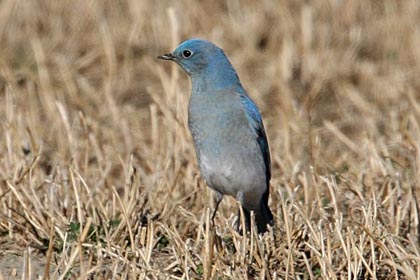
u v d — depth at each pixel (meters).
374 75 26.77
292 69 27.45
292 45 28.02
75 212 17.33
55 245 16.31
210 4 30.05
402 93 25.53
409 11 29.41
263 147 17.23
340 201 18.22
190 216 17.12
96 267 14.53
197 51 17.14
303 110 25.22
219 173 17.02
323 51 27.89
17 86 26.14
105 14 30.05
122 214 16.59
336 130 21.83
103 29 28.20
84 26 29.44
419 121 22.44
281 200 16.80
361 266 15.08
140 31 28.72
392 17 29.27
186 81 26.75
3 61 27.12
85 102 25.22
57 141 22.11
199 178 19.02
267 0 29.62
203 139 17.03
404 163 20.28
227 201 18.47
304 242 15.55
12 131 20.30
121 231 16.22
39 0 29.83
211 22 29.25
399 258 14.65
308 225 15.37
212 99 16.95
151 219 16.64
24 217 16.95
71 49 28.50
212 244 14.81
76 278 14.61
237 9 29.70
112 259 15.34
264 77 27.09
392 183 18.61
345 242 15.36
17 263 15.98
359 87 26.78
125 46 28.50
